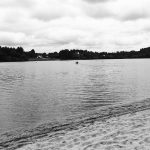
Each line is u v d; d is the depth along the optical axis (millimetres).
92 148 9523
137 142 9617
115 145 9555
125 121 14281
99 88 41031
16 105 26109
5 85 47844
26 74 82688
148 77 61438
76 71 97000
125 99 28672
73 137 11875
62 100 29094
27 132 14938
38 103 27219
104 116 18109
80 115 19641
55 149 10125
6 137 13992
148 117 14688
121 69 105938
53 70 107250
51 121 18062
